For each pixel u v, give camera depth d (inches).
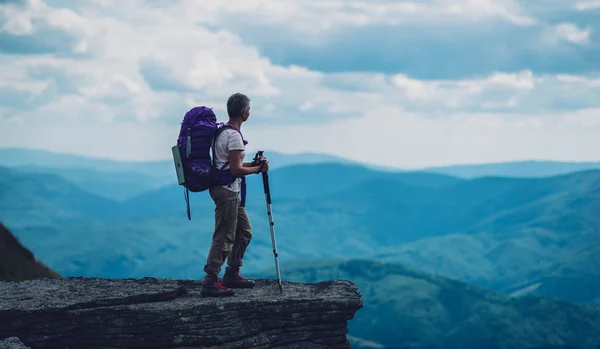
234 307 369.7
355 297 394.3
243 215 399.9
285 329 381.4
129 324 356.2
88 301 362.6
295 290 408.8
